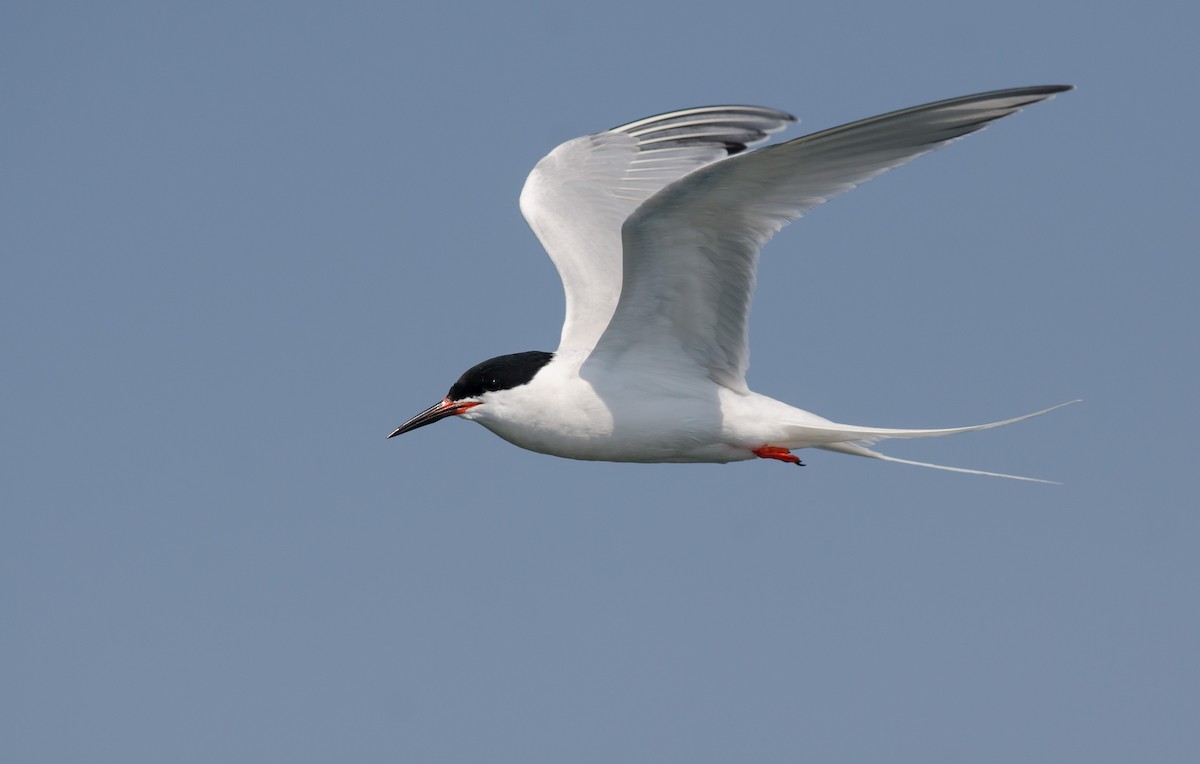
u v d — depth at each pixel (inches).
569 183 565.3
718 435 477.1
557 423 483.2
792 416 475.2
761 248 434.6
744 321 458.3
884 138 395.9
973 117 384.8
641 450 485.7
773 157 400.2
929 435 456.4
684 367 476.7
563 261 534.6
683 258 444.5
